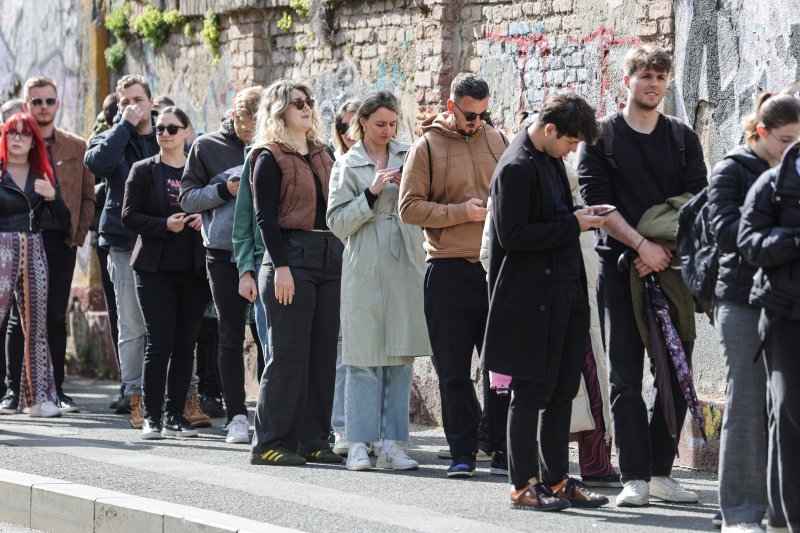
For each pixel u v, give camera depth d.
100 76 41.62
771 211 16.25
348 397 23.39
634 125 20.03
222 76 37.09
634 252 19.59
